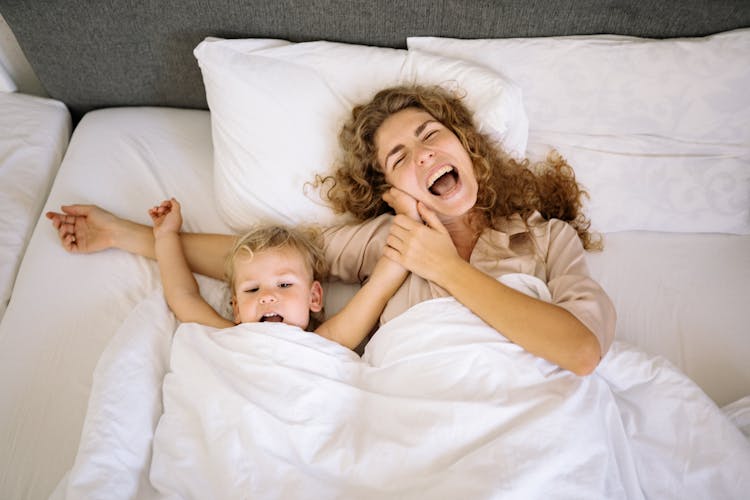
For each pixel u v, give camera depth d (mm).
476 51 1296
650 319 1175
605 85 1250
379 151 1166
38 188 1394
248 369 957
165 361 1050
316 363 977
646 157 1279
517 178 1233
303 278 1107
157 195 1369
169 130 1519
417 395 938
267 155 1264
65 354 1078
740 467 912
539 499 819
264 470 865
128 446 912
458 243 1188
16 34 1410
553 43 1266
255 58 1295
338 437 899
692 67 1203
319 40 1402
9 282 1231
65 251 1240
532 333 941
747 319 1162
